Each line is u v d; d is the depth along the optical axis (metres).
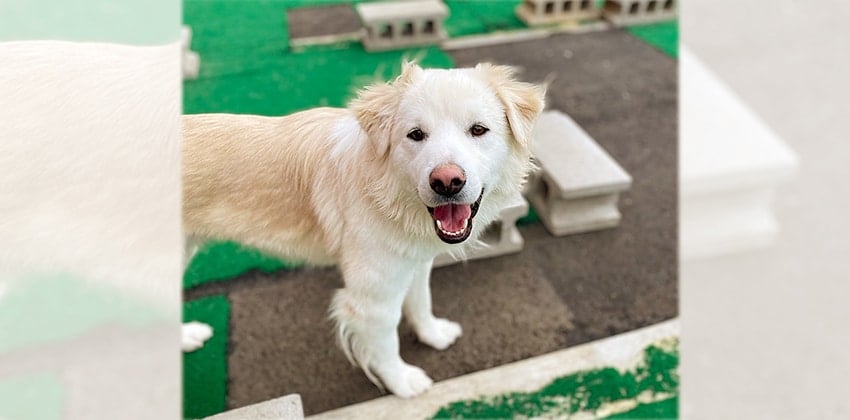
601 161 3.28
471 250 2.50
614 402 2.50
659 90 4.14
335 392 2.51
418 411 2.46
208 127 2.05
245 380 2.53
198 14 4.60
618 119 3.91
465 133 1.70
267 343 2.67
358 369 2.59
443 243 2.01
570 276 3.04
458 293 2.95
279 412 2.12
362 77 4.13
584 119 3.92
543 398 2.51
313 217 2.12
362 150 1.92
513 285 2.99
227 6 4.70
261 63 4.20
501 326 2.80
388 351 2.36
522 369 2.62
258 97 3.91
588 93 4.13
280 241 2.20
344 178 1.98
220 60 4.20
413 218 1.89
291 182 2.07
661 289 2.99
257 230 2.16
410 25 4.79
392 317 2.22
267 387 2.51
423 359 2.65
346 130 2.00
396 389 2.47
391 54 4.39
